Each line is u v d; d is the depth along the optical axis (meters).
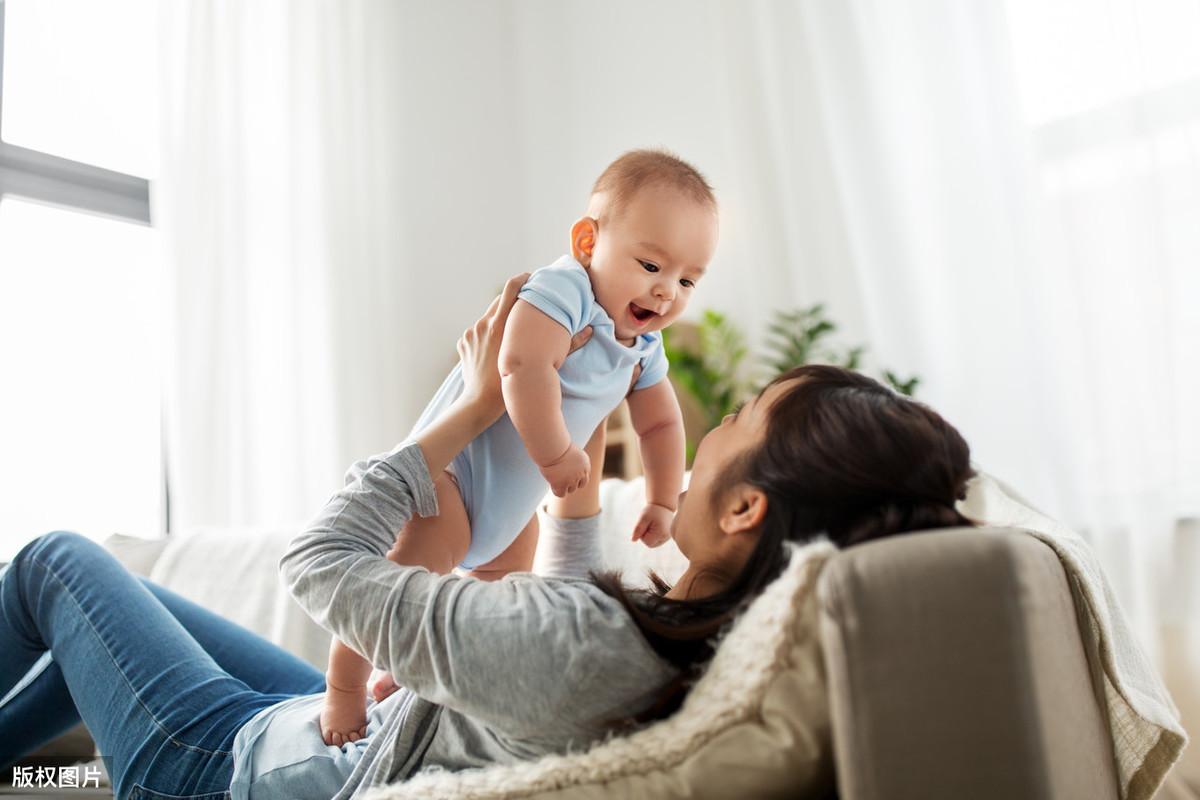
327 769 0.82
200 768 0.91
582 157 3.47
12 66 2.40
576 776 0.67
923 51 2.36
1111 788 0.80
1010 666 0.56
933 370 2.35
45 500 2.45
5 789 1.29
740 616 0.69
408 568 0.76
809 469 0.70
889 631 0.56
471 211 3.38
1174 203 1.95
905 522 0.67
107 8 2.61
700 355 2.80
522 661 0.68
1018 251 2.17
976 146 2.28
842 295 2.51
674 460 1.13
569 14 3.56
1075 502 2.05
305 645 1.63
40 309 2.46
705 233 0.98
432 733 0.78
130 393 2.64
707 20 3.13
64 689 1.15
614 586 0.73
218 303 2.46
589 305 0.96
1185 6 1.96
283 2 2.76
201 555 1.83
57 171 2.41
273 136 2.70
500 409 0.92
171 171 2.42
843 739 0.56
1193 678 1.80
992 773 0.54
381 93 3.00
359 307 2.80
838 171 2.52
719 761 0.63
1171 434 1.91
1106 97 2.06
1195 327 1.91
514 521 1.03
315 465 2.66
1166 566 1.87
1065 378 2.10
